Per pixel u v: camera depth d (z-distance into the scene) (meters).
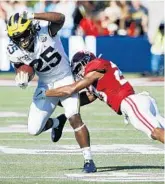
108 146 26.25
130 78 51.44
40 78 22.08
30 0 53.44
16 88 47.56
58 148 25.83
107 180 20.20
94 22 53.22
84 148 21.52
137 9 54.03
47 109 22.05
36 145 26.50
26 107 38.31
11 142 27.17
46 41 21.23
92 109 38.44
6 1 52.38
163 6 53.41
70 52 51.88
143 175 20.94
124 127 31.45
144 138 28.30
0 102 40.50
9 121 33.12
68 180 20.20
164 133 19.66
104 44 52.28
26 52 20.97
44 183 19.80
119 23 53.81
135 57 52.69
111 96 20.48
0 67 53.25
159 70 52.62
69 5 52.81
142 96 20.28
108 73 20.56
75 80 21.98
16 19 20.64
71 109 21.64
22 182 19.92
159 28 52.38
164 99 41.00
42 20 21.05
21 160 23.42
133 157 23.97
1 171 21.56
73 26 52.56
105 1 53.97
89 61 21.44
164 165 22.58
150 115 19.92
